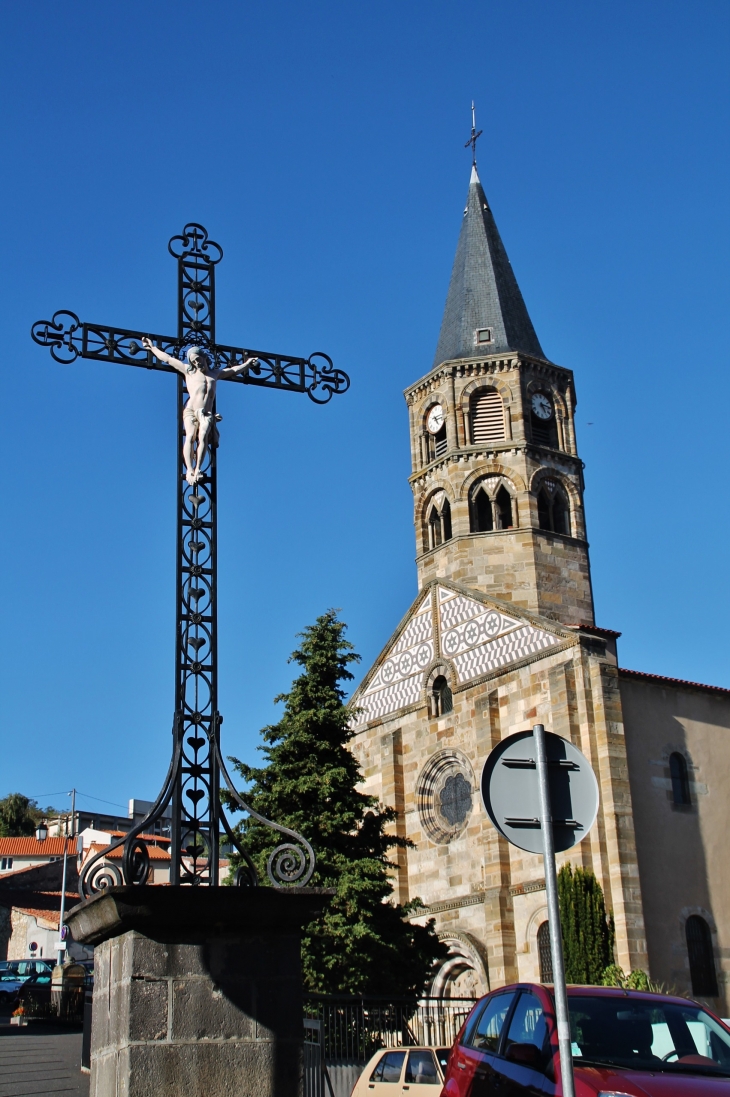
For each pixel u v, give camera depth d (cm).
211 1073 1132
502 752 1162
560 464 5331
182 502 1356
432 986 4500
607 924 3962
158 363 1417
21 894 8488
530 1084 1293
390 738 5078
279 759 3803
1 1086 2580
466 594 4997
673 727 4456
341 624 3997
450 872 4678
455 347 5625
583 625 4566
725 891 4300
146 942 1151
